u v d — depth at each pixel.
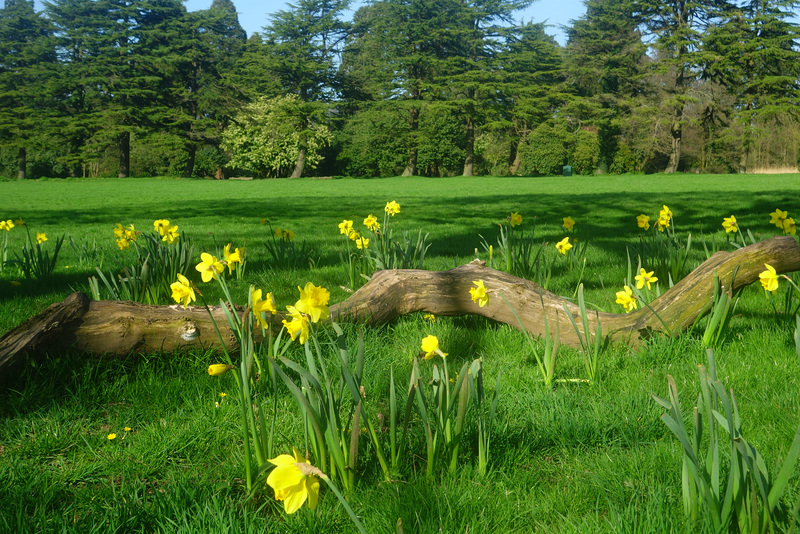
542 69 57.03
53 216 14.98
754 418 2.59
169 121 53.84
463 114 51.19
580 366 3.34
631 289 3.83
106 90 54.34
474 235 9.84
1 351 2.88
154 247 5.01
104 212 16.19
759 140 46.72
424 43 52.66
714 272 3.43
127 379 3.07
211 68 56.19
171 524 1.88
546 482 2.22
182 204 19.27
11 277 6.39
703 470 1.71
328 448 2.07
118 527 1.88
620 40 52.94
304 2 54.97
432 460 2.16
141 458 2.36
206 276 2.39
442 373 2.31
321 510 1.96
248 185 38.78
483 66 52.12
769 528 1.67
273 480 1.30
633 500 2.03
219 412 2.74
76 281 6.03
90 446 2.39
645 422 2.55
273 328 3.49
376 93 55.53
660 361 3.37
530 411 2.71
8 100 56.03
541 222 11.88
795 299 4.39
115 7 55.97
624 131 52.44
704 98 49.38
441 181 42.97
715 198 16.12
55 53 59.03
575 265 6.46
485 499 2.05
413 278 4.11
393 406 2.12
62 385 2.98
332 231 10.83
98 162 60.06
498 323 4.19
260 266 6.76
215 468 2.32
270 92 54.72
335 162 56.62
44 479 2.17
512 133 55.50
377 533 1.88
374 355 3.48
